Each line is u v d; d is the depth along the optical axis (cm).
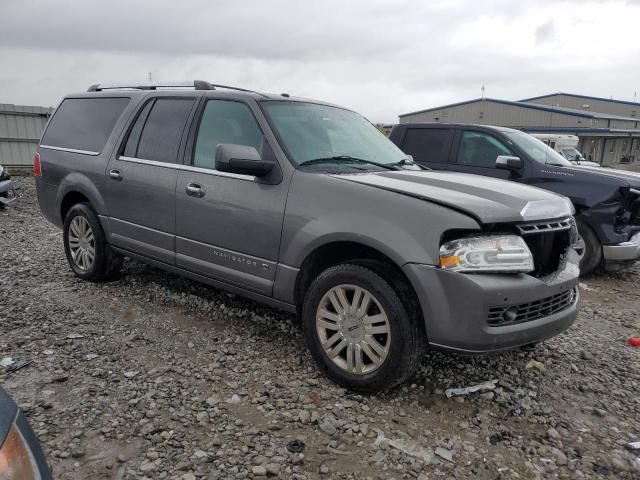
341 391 339
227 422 301
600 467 282
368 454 280
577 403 349
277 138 385
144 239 470
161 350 391
